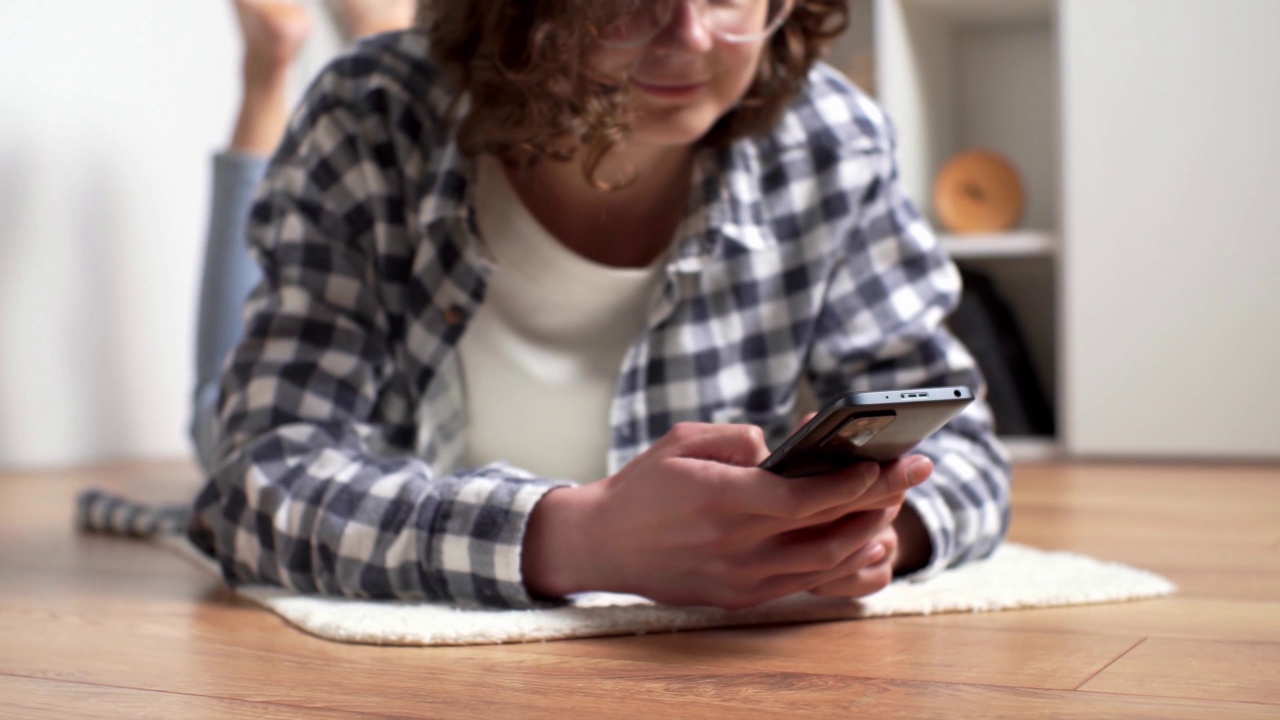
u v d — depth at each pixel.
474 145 0.98
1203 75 2.17
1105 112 2.23
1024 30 2.72
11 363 2.37
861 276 1.10
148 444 2.66
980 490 0.96
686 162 1.06
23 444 2.40
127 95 2.63
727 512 0.71
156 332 2.69
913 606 0.84
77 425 2.50
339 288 1.01
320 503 0.89
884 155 1.11
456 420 1.10
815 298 1.08
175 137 2.75
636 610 0.81
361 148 1.03
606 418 1.09
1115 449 2.24
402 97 1.05
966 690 0.63
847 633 0.78
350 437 0.95
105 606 0.95
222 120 2.90
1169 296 2.20
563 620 0.78
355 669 0.70
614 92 0.88
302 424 0.95
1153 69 2.20
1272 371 2.15
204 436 1.63
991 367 2.40
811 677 0.66
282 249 1.02
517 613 0.80
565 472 1.12
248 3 1.90
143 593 1.01
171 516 1.41
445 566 0.83
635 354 1.05
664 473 0.74
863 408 0.61
